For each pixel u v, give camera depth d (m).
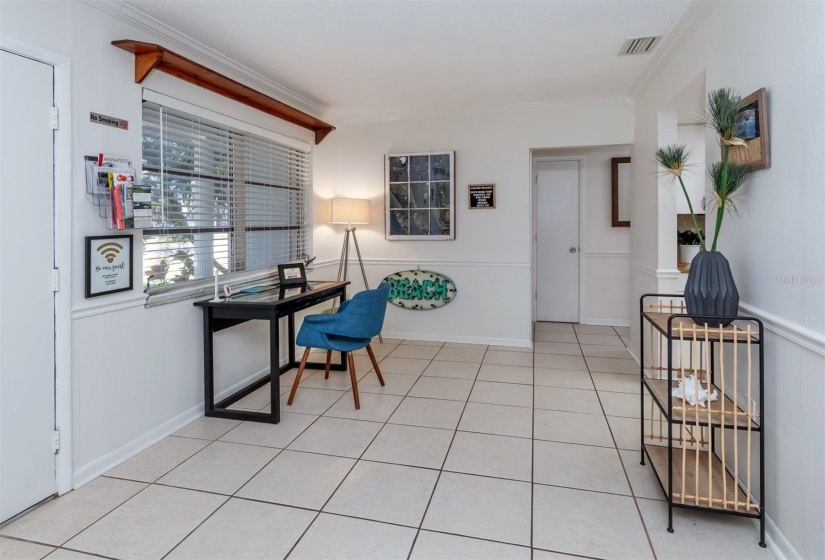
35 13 1.94
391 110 4.51
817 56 1.45
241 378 3.39
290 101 3.94
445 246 4.72
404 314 4.91
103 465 2.28
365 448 2.51
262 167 3.70
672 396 1.88
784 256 1.65
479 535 1.79
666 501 2.00
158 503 2.02
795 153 1.58
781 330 1.65
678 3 2.38
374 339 4.90
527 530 1.82
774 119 1.71
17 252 1.91
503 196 4.53
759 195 1.83
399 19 2.57
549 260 5.66
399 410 3.02
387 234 4.82
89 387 2.22
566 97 4.08
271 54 3.06
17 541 1.77
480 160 4.56
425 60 3.18
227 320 3.10
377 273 4.91
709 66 2.36
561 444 2.53
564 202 5.56
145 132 2.56
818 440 1.47
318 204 4.57
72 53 2.10
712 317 1.77
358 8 2.43
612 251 5.45
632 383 3.49
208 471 2.28
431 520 1.89
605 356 4.23
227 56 3.07
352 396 3.28
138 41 2.38
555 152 5.32
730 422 1.74
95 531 1.83
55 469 2.07
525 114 4.41
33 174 1.96
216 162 3.16
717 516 1.91
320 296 3.46
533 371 3.81
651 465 2.13
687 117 3.56
